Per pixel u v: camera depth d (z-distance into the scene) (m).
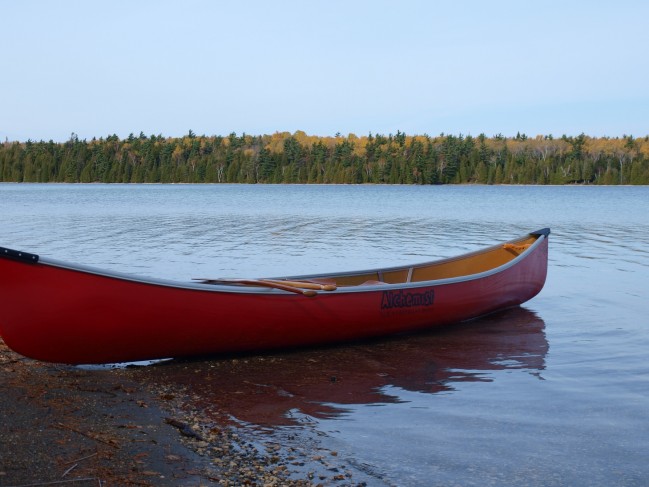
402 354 7.41
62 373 6.30
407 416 5.35
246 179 146.88
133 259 15.29
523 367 6.86
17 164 166.25
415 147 138.38
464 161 134.88
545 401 5.73
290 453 4.55
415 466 4.36
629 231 24.33
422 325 8.34
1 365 6.41
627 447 4.70
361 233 23.09
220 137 168.25
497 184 132.75
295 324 7.18
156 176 154.25
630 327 8.77
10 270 5.65
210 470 4.20
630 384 6.24
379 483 4.10
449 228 25.73
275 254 16.48
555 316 9.49
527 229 25.27
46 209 38.97
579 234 23.06
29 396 5.50
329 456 4.51
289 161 146.62
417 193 80.88
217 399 5.73
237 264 14.59
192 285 6.50
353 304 7.55
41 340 6.03
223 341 6.86
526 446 4.71
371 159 142.00
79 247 17.81
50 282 5.84
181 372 6.57
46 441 4.50
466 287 8.75
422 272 9.89
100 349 6.30
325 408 5.54
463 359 7.19
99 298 6.07
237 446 4.64
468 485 4.09
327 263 14.89
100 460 4.23
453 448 4.67
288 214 35.06
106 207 41.84
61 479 3.91
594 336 8.27
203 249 17.52
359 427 5.09
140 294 6.25
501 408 5.55
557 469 4.33
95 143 171.38
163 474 4.09
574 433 4.96
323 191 89.50
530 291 10.09
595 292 11.41
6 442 4.44
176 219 30.28
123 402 5.52
